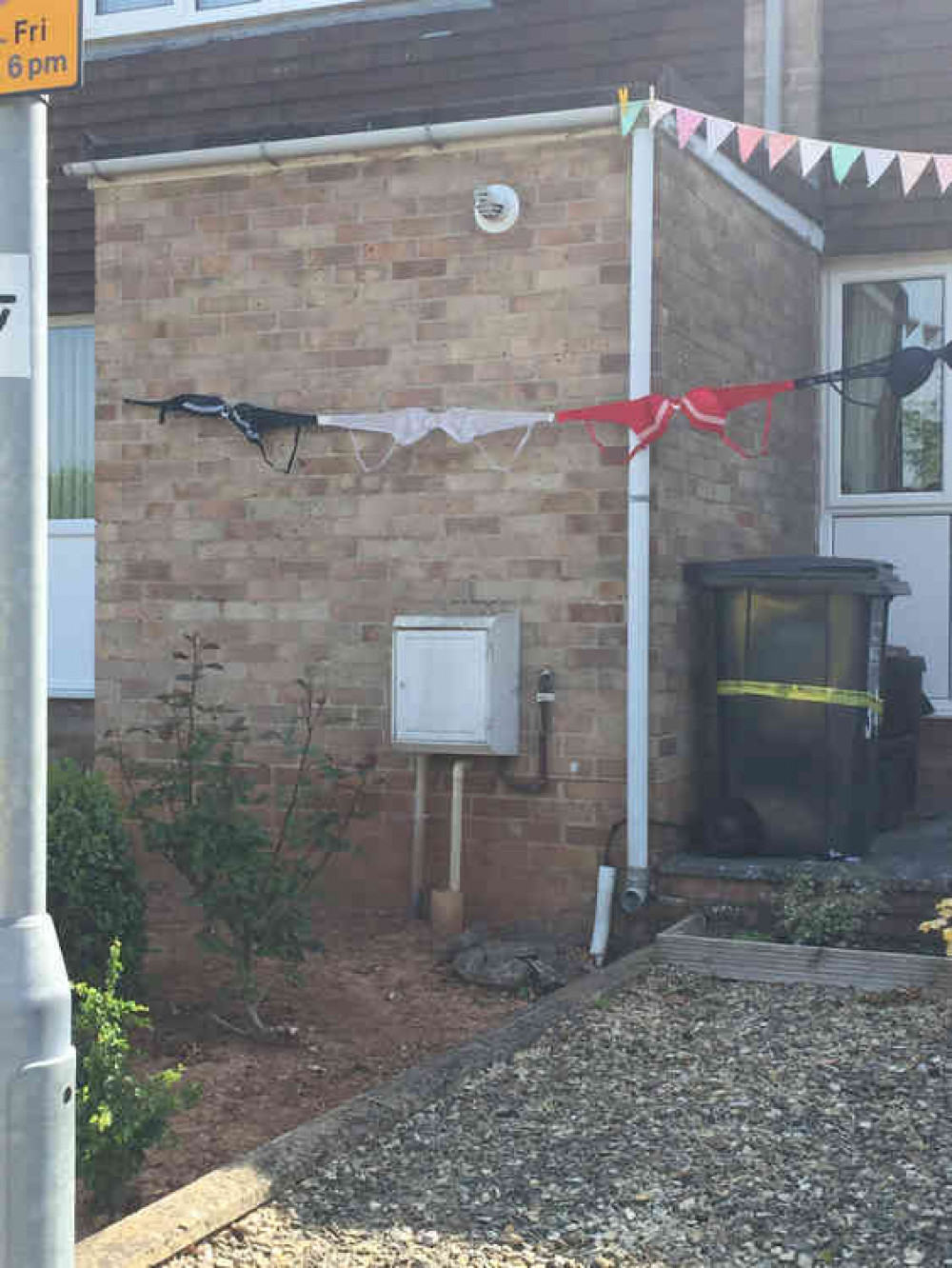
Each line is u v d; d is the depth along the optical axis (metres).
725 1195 4.14
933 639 8.94
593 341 6.99
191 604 7.77
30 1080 3.11
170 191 7.77
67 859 5.43
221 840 5.68
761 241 8.22
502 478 7.16
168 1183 4.38
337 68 10.12
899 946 6.35
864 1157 4.36
